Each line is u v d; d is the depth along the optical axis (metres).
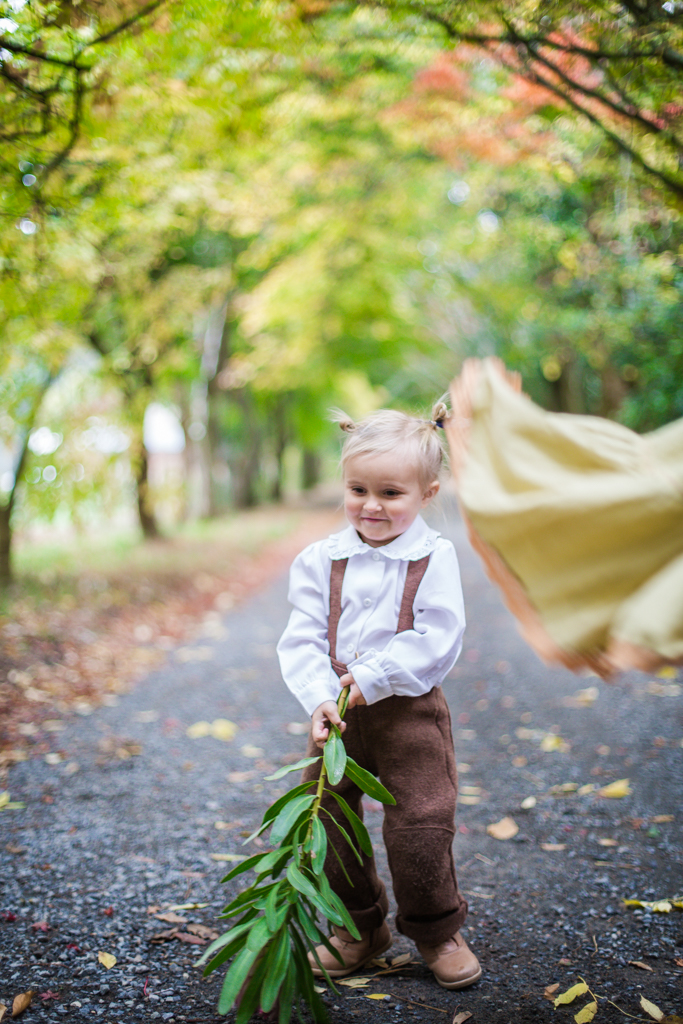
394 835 2.00
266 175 8.37
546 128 6.05
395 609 2.06
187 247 10.57
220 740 4.21
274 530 16.50
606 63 3.78
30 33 3.10
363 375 27.52
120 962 2.16
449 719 2.13
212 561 11.48
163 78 3.86
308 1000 1.75
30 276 4.68
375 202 11.84
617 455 1.67
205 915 2.42
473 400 1.93
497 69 5.17
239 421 23.83
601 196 6.77
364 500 2.08
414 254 15.28
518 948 2.24
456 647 2.03
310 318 17.00
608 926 2.34
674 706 4.49
